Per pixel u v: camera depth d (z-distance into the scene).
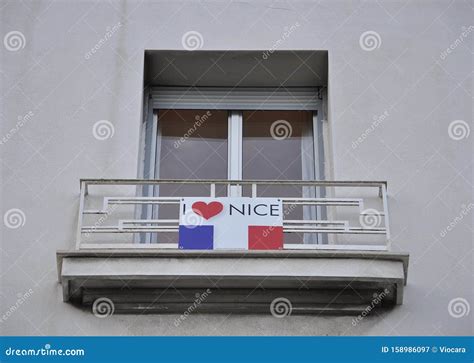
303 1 12.59
